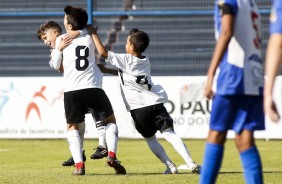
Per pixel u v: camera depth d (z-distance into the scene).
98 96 25.27
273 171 27.73
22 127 47.31
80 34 25.45
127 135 46.69
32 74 52.94
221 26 16.52
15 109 47.31
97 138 46.28
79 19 25.39
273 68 13.46
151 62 52.69
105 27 53.50
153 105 26.17
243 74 16.77
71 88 25.08
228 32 16.17
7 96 47.34
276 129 46.41
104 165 31.92
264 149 40.19
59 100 46.84
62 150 40.34
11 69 53.16
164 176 24.73
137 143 44.38
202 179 17.16
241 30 16.95
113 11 53.19
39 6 53.81
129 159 34.94
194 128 46.22
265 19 51.91
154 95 26.28
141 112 26.20
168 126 26.30
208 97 16.22
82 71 25.11
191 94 46.16
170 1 53.41
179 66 52.50
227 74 16.80
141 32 26.45
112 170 28.75
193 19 52.75
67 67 25.20
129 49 26.45
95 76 25.33
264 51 51.59
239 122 16.84
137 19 53.41
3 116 47.41
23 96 47.19
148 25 53.16
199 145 42.91
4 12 53.81
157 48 52.69
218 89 16.91
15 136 47.34
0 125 47.47
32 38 53.00
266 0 52.06
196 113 46.12
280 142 45.06
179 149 26.09
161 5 53.50
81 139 26.91
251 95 16.81
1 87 47.34
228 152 38.78
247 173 16.81
